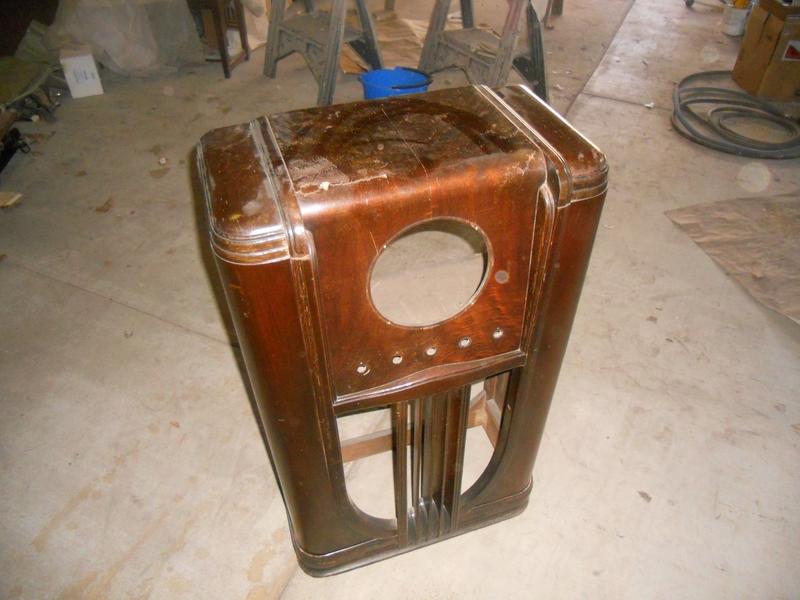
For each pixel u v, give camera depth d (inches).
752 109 102.1
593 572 44.3
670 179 86.1
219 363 60.1
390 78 102.0
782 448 52.4
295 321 25.6
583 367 59.2
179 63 116.7
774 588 43.5
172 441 53.3
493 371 32.2
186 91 108.8
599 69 116.5
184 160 90.0
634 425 54.1
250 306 24.8
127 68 110.3
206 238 75.6
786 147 90.0
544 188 25.8
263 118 28.8
